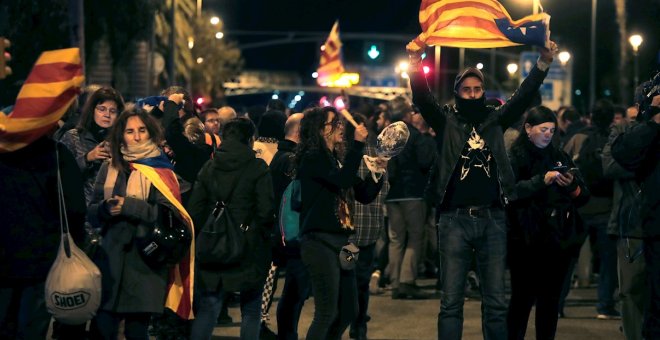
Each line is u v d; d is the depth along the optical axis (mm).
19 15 21281
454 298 8586
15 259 7422
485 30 8516
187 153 9969
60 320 7508
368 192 8609
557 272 9219
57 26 21516
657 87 8016
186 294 8344
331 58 30359
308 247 8414
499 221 8586
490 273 8586
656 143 7957
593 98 48844
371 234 10398
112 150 8273
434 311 12820
